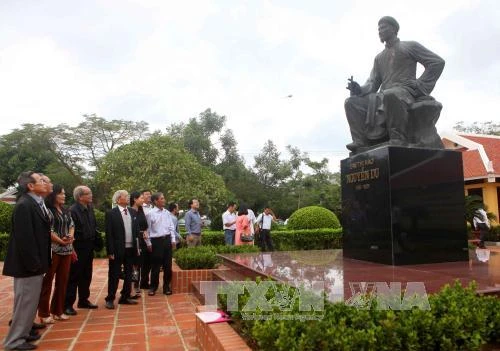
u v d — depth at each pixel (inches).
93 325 188.5
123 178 741.3
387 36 265.9
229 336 113.9
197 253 286.4
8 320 205.2
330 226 566.9
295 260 257.0
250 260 258.4
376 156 239.6
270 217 465.4
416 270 200.7
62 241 190.9
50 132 1067.9
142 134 1130.7
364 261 246.1
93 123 1072.8
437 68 254.8
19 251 154.4
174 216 332.5
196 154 1201.4
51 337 170.1
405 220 228.4
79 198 223.6
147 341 163.9
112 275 225.1
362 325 98.3
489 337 107.0
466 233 241.8
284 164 1371.8
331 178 1306.6
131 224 236.7
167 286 264.2
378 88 282.0
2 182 1126.4
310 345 89.0
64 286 197.6
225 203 837.2
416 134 249.9
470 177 698.2
